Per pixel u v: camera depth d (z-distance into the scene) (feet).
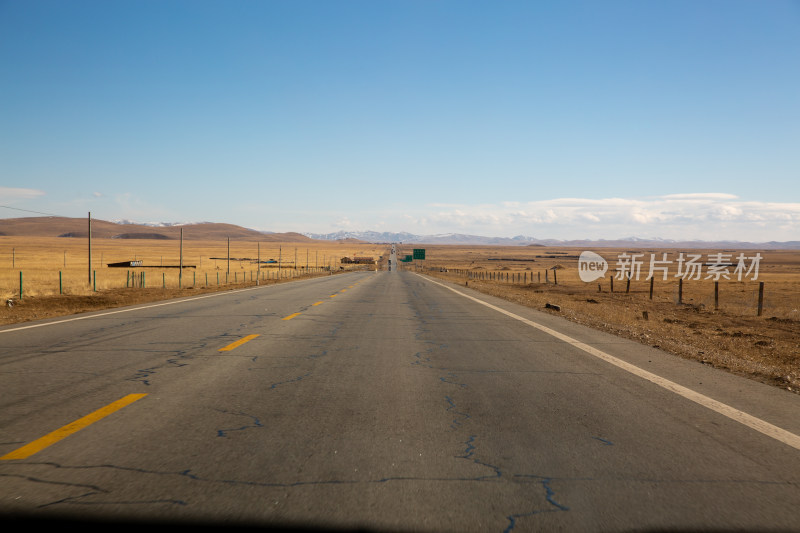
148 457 14.12
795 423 18.07
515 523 10.77
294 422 17.49
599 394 21.97
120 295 89.86
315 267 382.83
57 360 28.43
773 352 43.34
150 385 22.74
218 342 35.27
